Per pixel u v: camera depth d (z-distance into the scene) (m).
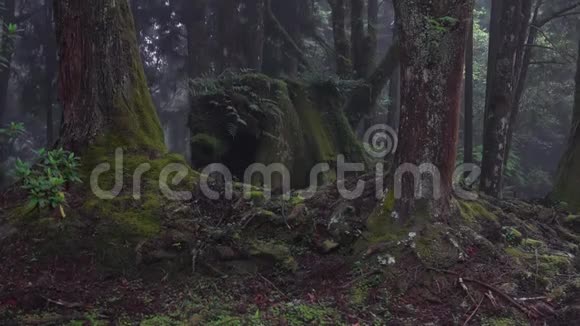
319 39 17.53
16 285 4.93
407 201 5.61
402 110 5.75
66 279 5.12
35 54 19.48
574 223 7.48
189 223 5.68
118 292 5.02
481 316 4.80
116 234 5.46
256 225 5.95
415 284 5.10
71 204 5.62
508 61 8.92
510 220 6.64
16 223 5.53
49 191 5.11
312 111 9.81
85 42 6.11
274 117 8.77
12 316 4.51
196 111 8.82
